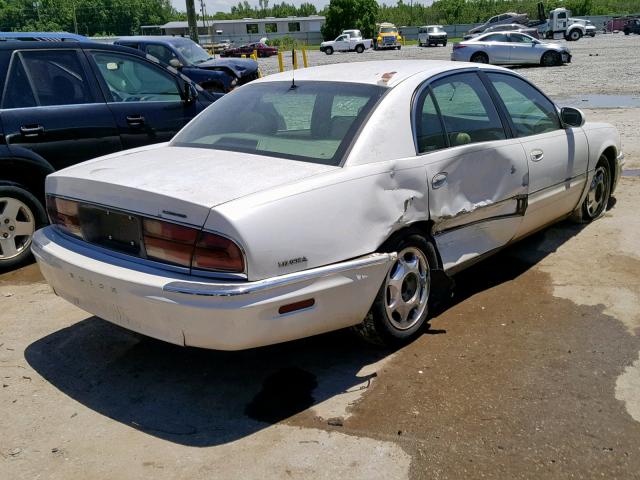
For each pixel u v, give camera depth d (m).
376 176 3.46
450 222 4.00
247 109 4.18
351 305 3.36
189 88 6.57
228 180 3.26
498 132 4.46
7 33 12.24
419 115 3.86
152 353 3.92
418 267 3.83
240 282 2.95
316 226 3.17
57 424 3.21
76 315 4.50
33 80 5.60
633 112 12.72
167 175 3.39
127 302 3.16
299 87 4.15
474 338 3.93
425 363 3.65
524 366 3.58
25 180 5.51
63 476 2.82
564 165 5.07
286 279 3.03
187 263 3.05
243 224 2.93
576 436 2.97
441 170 3.85
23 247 5.47
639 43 42.19
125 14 125.75
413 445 2.93
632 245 5.40
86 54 5.95
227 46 51.22
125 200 3.26
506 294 4.57
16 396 3.46
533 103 4.99
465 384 3.42
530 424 3.06
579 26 49.00
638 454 2.84
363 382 3.49
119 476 2.80
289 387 3.47
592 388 3.35
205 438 3.05
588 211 5.94
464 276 4.94
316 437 3.02
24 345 4.06
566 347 3.78
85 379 3.63
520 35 26.81
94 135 5.83
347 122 3.67
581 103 14.64
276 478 2.75
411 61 4.53
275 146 3.72
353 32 50.38
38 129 5.48
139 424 3.19
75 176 3.55
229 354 3.86
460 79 4.33
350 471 2.78
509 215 4.55
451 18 95.25
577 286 4.65
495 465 2.79
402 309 3.76
